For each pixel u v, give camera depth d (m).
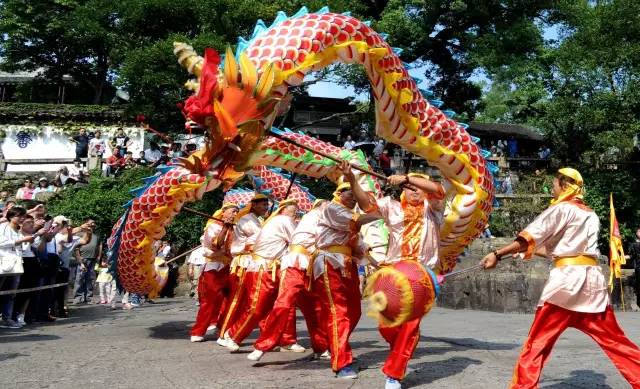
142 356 6.05
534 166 23.08
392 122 5.71
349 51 5.21
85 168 21.80
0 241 7.95
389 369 4.22
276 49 4.88
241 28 17.05
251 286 6.28
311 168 7.89
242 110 4.28
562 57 19.95
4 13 25.28
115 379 4.84
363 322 9.69
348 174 4.46
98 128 23.58
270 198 9.38
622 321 9.19
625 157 21.09
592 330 3.84
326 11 5.42
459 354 5.82
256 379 4.77
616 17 18.58
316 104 25.09
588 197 18.34
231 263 6.85
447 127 5.89
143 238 7.57
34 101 28.64
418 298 4.04
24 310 8.87
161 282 8.46
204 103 4.14
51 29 24.91
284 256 5.73
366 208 4.47
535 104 24.45
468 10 21.33
